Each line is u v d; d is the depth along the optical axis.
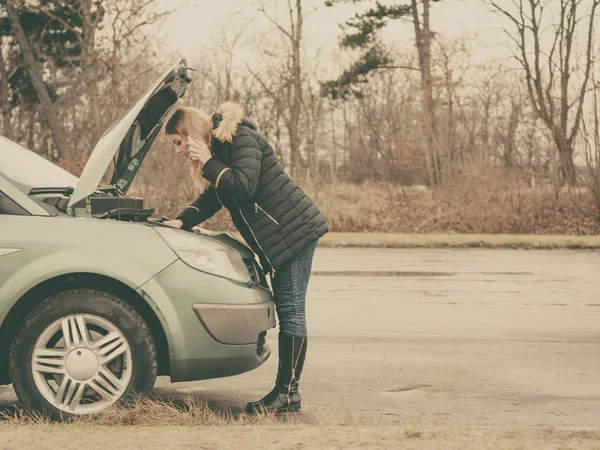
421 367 11.86
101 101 54.28
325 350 13.16
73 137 59.78
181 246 8.18
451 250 38.84
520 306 19.03
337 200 56.44
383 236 45.81
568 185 54.09
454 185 56.12
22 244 7.96
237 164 8.45
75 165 54.41
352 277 25.56
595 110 53.34
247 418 8.72
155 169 50.09
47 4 58.62
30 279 7.88
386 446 6.83
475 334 14.95
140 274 8.00
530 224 52.75
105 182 34.84
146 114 9.14
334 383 10.74
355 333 14.92
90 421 7.86
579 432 7.36
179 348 8.06
